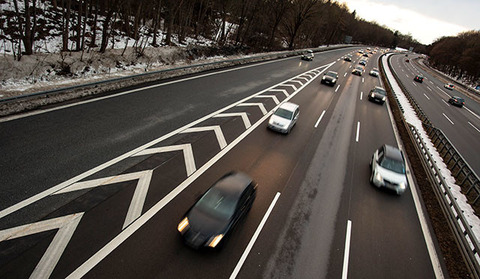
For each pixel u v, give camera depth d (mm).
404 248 8312
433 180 11922
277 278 6496
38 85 12414
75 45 19047
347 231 8523
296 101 20516
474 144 20172
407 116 22656
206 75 21375
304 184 10500
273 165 11328
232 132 13289
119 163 9148
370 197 10539
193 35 36375
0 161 7797
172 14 26297
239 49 34344
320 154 13172
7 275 5270
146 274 5859
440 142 16781
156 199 8062
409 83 44156
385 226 9117
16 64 13109
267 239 7547
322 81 28156
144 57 21031
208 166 10203
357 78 36094
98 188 7906
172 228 7207
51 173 7941
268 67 30344
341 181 11234
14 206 6684
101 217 7012
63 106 11500
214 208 7199
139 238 6684
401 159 11445
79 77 14773
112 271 5762
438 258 8172
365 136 16594
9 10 18234
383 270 7371
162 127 12117
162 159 9938
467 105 37094
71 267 5664
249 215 8328
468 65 74312
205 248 6539
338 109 20875
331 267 7129
